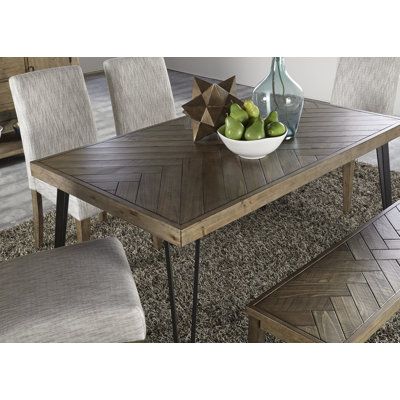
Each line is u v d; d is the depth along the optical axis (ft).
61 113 9.40
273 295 6.48
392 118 9.54
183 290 8.77
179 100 20.58
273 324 6.04
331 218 11.05
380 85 11.23
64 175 7.34
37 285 6.27
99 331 5.97
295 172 7.25
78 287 6.23
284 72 8.24
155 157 7.90
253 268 9.31
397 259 7.22
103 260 6.73
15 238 10.48
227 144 7.59
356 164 13.92
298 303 6.32
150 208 6.37
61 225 8.43
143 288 8.83
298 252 9.77
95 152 8.20
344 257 7.29
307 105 10.50
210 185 6.93
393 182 12.73
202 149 8.16
